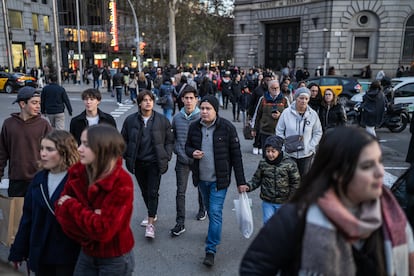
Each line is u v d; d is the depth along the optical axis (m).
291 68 34.44
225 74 18.17
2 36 41.31
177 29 48.41
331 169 1.52
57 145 2.69
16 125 4.15
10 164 4.20
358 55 32.12
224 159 4.05
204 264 4.08
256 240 1.59
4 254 4.24
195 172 4.19
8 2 41.94
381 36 31.30
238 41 39.78
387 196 1.65
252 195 6.42
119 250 2.44
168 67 30.62
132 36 60.06
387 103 12.68
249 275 1.56
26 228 2.80
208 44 61.84
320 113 6.53
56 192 2.66
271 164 4.09
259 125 7.07
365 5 30.88
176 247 4.53
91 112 4.84
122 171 2.39
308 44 33.47
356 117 12.09
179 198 4.93
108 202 2.29
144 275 3.90
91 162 2.32
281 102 6.85
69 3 56.62
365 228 1.45
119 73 19.33
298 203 1.54
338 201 1.50
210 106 4.00
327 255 1.44
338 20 31.08
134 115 4.82
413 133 5.97
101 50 61.25
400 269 1.58
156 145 4.71
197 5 45.12
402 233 1.58
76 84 35.50
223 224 5.23
